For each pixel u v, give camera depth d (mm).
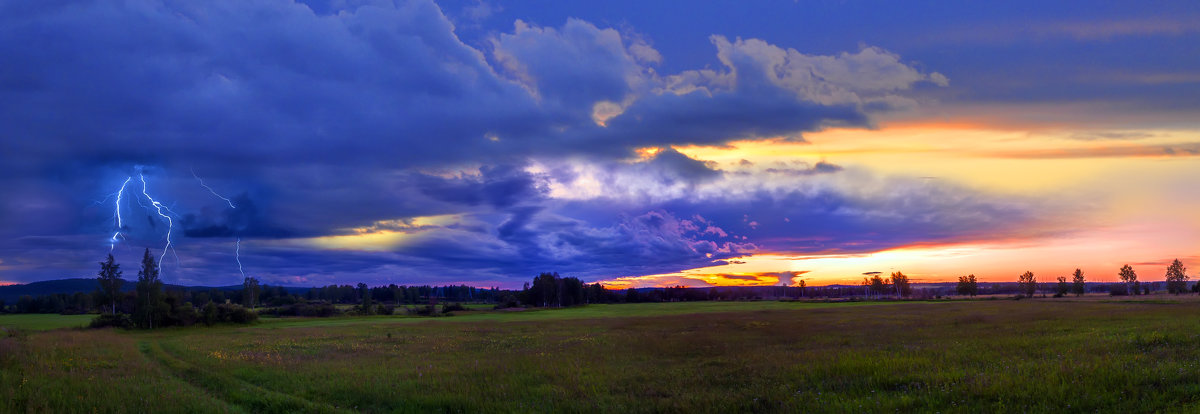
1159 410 10961
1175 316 35562
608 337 40844
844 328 41594
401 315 112000
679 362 23984
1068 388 13094
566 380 19594
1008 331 30484
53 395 16922
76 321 87375
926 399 13352
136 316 72688
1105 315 41125
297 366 25172
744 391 16250
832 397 14617
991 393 13195
